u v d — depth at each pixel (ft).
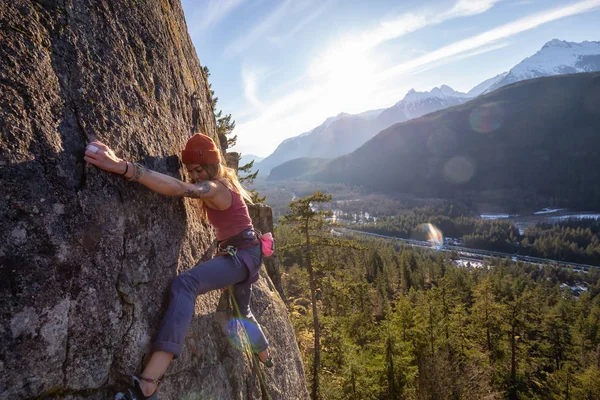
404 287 202.59
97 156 6.25
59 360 5.55
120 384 6.49
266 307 15.75
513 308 93.09
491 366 88.38
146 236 7.57
